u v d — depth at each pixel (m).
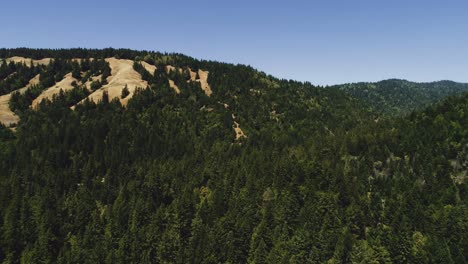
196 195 125.88
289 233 107.81
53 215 112.44
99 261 98.94
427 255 97.38
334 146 160.62
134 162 158.00
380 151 150.38
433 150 145.12
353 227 109.25
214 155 160.25
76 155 160.00
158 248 103.06
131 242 104.00
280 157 149.62
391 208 114.94
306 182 126.88
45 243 101.44
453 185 127.12
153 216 114.00
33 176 140.50
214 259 96.88
